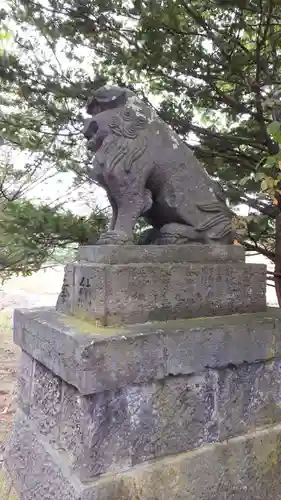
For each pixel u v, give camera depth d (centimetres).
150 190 218
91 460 155
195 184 220
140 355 165
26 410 217
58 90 319
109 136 201
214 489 181
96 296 179
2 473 228
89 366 152
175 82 333
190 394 182
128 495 158
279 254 359
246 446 194
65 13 311
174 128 343
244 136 351
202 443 184
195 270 202
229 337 191
